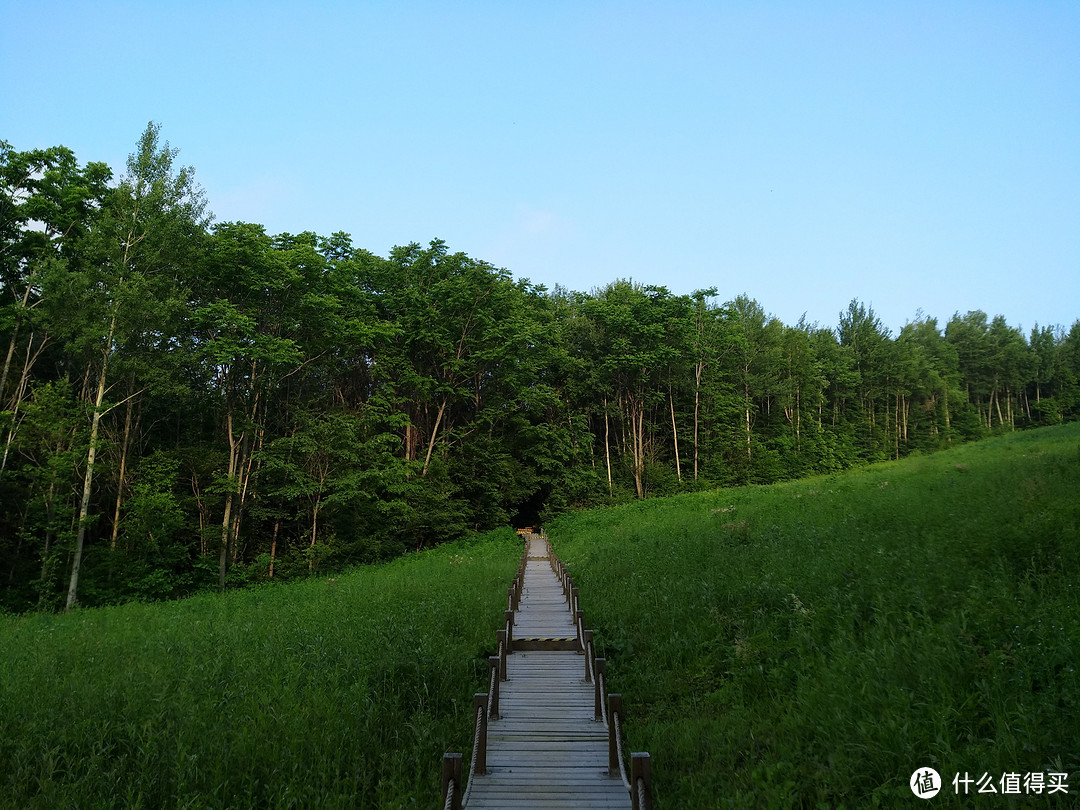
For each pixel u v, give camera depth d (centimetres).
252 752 700
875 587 1018
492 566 2317
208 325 2944
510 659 1142
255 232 3077
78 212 2809
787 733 726
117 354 2611
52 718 773
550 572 2330
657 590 1377
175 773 657
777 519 1959
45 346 2933
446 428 4509
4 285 2759
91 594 2519
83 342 2406
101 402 2647
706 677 980
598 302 5466
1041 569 947
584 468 5072
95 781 651
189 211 2789
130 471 2975
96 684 899
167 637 1284
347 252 3894
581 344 5425
